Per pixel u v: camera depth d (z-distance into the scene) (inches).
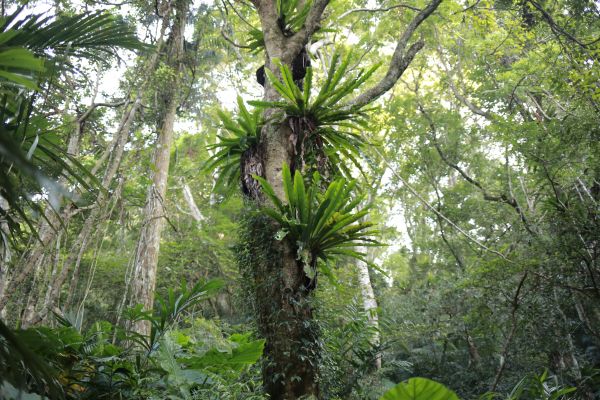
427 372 468.4
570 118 286.0
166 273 432.8
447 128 452.8
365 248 471.5
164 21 255.0
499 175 424.8
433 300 470.9
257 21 489.7
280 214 175.6
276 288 175.0
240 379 151.7
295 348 166.2
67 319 139.4
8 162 83.3
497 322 326.0
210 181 595.8
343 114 203.3
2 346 76.3
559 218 274.8
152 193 318.0
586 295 277.1
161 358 132.6
